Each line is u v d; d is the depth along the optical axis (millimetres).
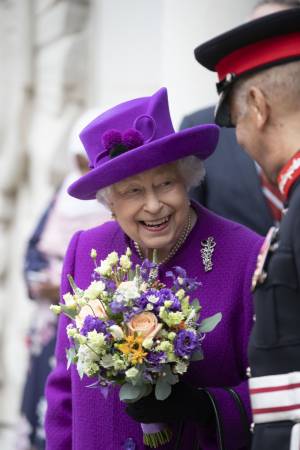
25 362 22547
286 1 12406
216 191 12688
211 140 9016
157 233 9086
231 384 9312
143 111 9242
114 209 9266
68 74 20859
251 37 8273
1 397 23219
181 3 16984
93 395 9555
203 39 16859
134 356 8227
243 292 9320
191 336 8336
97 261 9883
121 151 8969
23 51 21641
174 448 9266
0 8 22312
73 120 21078
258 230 12523
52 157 21188
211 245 9500
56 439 9992
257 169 12555
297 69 8195
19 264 22641
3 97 22344
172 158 8820
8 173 22375
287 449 7703
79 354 8398
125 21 19969
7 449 22516
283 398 7758
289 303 7766
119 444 9445
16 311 22875
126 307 8359
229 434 8898
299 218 7758
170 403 8672
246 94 8383
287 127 8203
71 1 20781
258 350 7926
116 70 20219
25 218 22453
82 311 8555
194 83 17062
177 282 8672
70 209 16344
